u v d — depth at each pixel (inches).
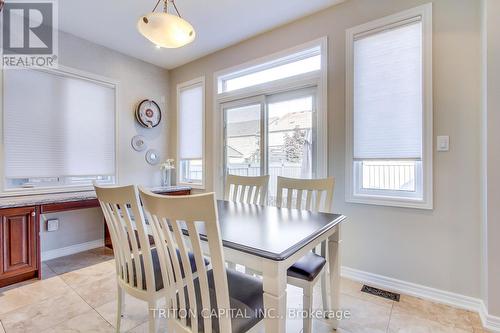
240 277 54.6
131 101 145.0
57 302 80.5
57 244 120.0
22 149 107.5
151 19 64.6
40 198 107.2
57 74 117.0
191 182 156.6
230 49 133.4
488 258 67.4
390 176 92.4
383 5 90.1
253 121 128.2
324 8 101.8
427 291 82.7
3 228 89.6
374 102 92.6
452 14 78.4
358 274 95.2
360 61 95.3
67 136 120.6
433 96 81.0
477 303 75.2
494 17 66.3
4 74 102.6
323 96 102.6
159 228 45.0
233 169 137.3
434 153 81.1
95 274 101.0
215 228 36.4
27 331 66.7
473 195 75.8
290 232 52.3
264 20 109.9
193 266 60.8
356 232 95.7
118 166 138.8
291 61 117.1
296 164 115.6
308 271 60.6
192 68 152.1
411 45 85.9
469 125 76.1
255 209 76.5
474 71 75.5
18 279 93.4
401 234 87.3
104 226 134.9
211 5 99.1
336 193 99.7
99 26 114.2
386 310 76.0
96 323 70.0
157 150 157.9
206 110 145.8
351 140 96.3
